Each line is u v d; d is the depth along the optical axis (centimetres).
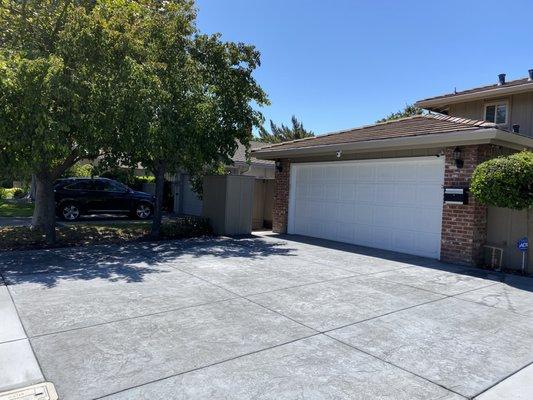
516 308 571
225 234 1292
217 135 1166
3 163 851
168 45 1081
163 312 513
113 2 998
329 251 1021
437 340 448
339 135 1274
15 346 400
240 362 378
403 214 1013
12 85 755
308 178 1308
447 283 709
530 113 1424
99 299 561
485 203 802
